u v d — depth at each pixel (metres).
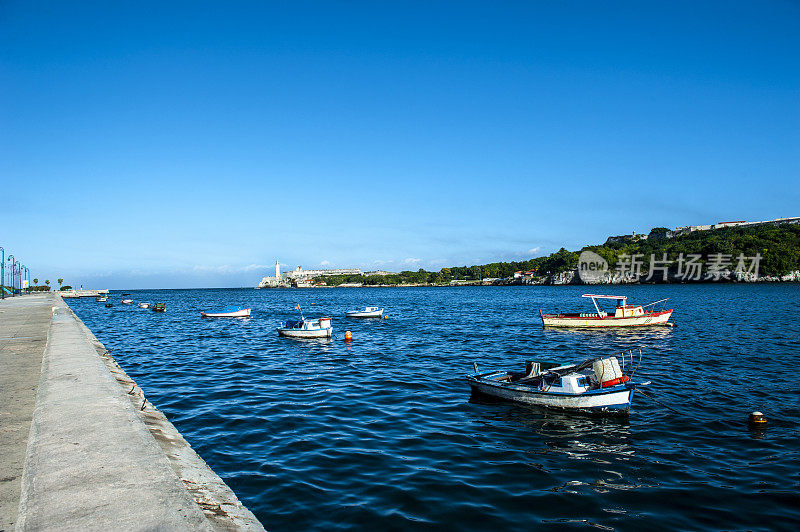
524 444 15.09
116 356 34.06
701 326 47.50
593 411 18.06
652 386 22.19
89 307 110.81
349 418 17.72
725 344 35.19
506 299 123.19
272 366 29.31
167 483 4.66
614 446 14.91
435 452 14.32
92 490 4.45
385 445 14.84
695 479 12.49
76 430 6.19
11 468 6.20
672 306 74.00
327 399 20.62
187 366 29.55
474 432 16.20
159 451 5.50
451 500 11.23
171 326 60.44
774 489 11.84
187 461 7.13
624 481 12.41
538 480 12.45
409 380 24.48
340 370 27.62
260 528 5.25
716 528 10.14
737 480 12.39
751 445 14.78
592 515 10.66
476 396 21.05
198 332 52.25
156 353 35.59
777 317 54.06
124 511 4.05
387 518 10.31
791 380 23.06
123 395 8.18
